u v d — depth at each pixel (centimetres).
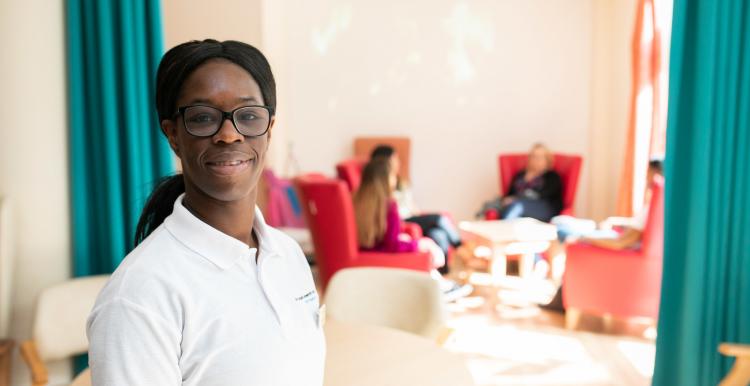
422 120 612
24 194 225
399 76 609
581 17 591
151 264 71
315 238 382
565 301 365
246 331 75
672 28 217
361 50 607
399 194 518
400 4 601
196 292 72
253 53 83
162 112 82
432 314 212
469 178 618
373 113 613
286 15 604
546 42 597
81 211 235
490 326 373
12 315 228
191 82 78
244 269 79
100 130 236
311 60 610
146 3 236
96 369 67
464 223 448
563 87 600
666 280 234
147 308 68
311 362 86
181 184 92
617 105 577
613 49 580
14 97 220
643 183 504
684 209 228
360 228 374
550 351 334
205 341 72
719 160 216
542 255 490
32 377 211
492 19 598
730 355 207
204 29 460
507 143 610
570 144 607
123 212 241
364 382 146
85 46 232
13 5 217
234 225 83
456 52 604
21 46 219
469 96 609
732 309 221
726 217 219
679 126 223
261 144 82
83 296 208
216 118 78
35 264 229
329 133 618
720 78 212
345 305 220
